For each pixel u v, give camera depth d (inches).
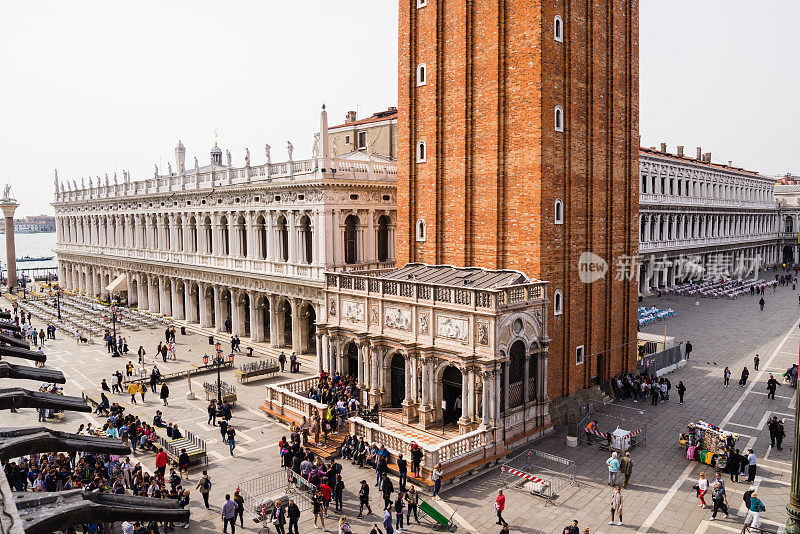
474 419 1248.8
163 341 2443.4
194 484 1135.0
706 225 3988.7
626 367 1691.7
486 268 1466.5
